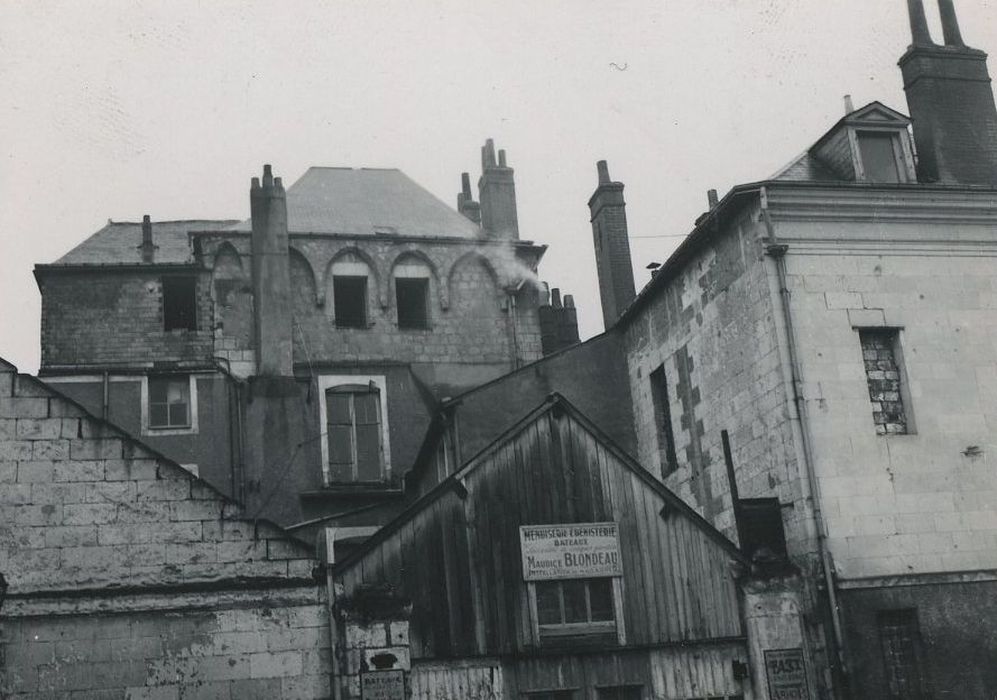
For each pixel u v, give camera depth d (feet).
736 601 57.26
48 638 49.47
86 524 51.26
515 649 55.26
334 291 96.58
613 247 93.30
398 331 96.07
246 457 88.07
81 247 102.99
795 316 63.05
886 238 65.87
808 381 62.13
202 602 51.42
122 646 50.08
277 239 91.81
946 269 66.49
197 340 98.02
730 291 67.62
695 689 55.57
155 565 51.44
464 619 55.06
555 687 54.65
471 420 77.87
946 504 61.98
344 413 92.02
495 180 107.65
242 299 93.35
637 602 57.41
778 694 55.21
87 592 50.34
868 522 60.39
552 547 57.26
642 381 80.43
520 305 100.48
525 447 58.54
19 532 50.57
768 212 64.13
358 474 90.53
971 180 70.18
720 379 68.80
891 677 58.70
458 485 56.80
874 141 69.00
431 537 55.72
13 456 51.37
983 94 72.74
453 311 98.17
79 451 52.06
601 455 59.41
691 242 70.74
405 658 51.16
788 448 61.16
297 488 88.02
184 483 52.70
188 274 99.71
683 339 73.82
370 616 51.24
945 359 64.85
